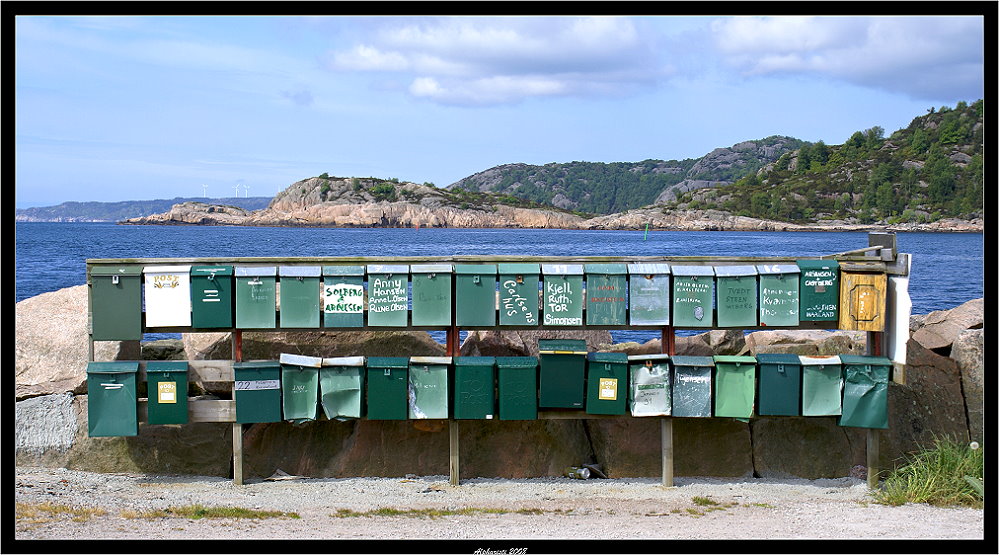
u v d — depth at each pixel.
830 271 9.93
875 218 173.38
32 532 7.45
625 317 9.88
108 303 9.43
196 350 10.84
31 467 10.05
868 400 9.75
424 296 9.76
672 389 9.80
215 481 10.03
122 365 9.40
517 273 9.77
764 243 110.75
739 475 10.57
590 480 10.23
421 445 10.45
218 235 128.38
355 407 9.65
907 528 8.02
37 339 10.68
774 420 10.73
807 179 195.25
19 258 59.44
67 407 10.30
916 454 10.52
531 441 10.46
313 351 10.85
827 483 10.23
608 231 187.25
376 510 8.67
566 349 9.71
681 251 83.94
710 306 9.88
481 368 9.66
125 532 7.53
